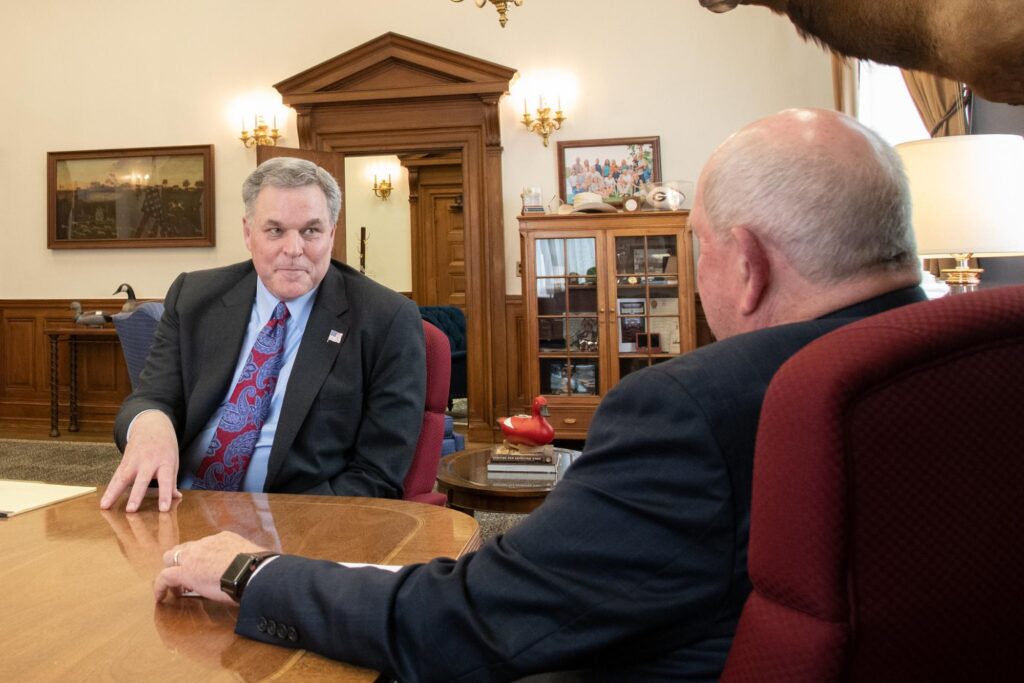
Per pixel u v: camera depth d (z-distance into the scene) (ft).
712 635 2.25
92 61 22.20
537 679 2.72
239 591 2.65
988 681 1.65
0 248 22.68
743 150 2.52
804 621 1.53
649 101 20.07
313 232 5.83
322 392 5.74
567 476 2.42
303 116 20.89
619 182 20.10
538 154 20.49
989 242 7.82
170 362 6.13
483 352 20.63
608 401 2.43
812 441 1.48
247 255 21.57
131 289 20.86
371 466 5.77
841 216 2.35
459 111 20.61
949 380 1.48
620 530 2.19
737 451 2.15
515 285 20.59
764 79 19.62
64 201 22.17
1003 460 1.52
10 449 18.94
